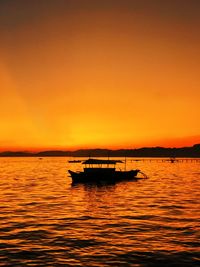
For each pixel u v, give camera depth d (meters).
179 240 27.95
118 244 26.86
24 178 105.06
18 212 42.34
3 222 35.81
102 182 83.44
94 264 22.22
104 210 43.88
